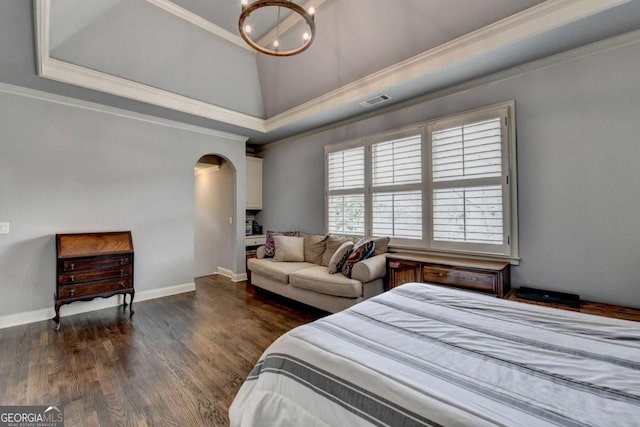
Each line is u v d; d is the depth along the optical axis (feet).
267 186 18.58
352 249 10.93
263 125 15.55
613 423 2.32
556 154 8.31
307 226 16.07
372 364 3.25
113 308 11.87
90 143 11.63
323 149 15.07
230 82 12.87
